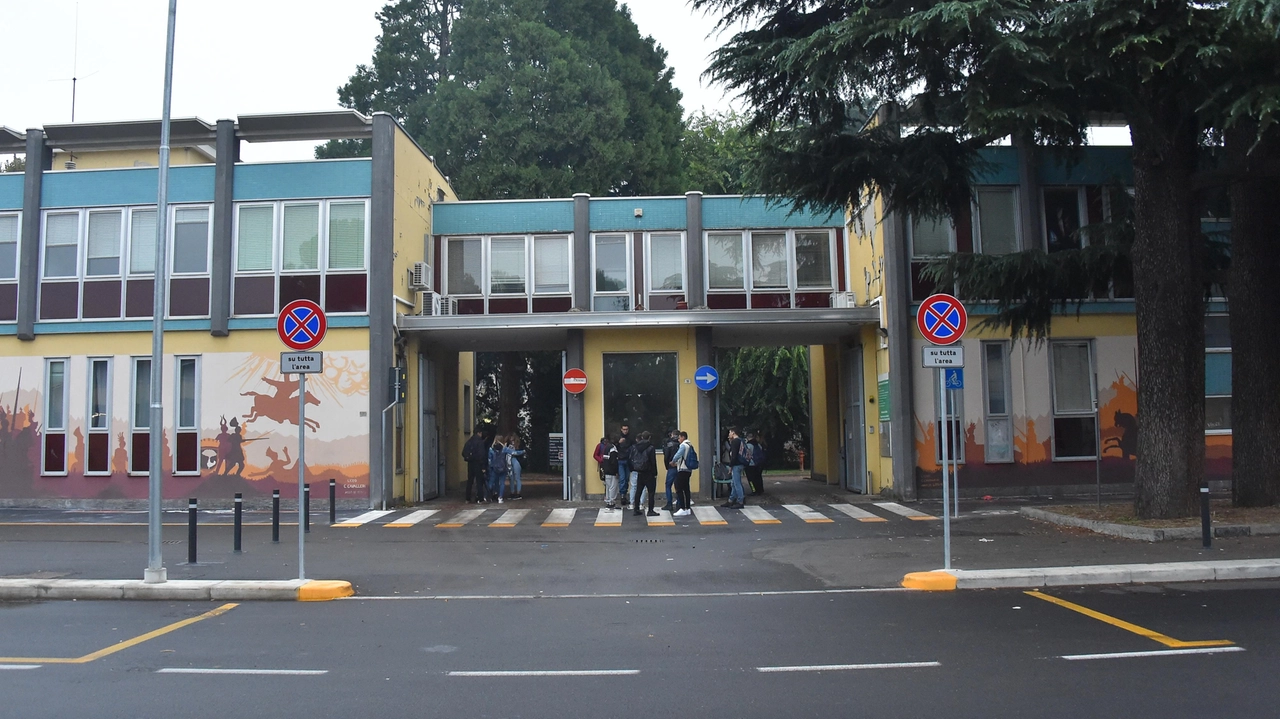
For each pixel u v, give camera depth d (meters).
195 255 22.03
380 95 39.69
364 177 21.89
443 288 24.77
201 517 19.47
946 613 9.41
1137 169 15.46
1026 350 22.23
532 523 18.27
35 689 6.88
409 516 19.53
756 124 16.31
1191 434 15.04
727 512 19.84
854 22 13.09
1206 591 10.42
